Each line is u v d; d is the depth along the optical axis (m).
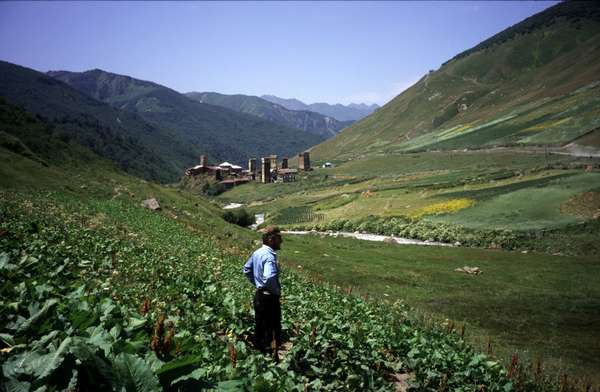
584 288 39.62
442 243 72.25
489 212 82.06
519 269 48.66
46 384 3.95
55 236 19.91
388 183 165.25
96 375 4.17
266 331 9.39
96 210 40.75
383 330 13.45
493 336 24.89
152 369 4.78
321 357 9.89
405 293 36.94
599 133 151.38
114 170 80.06
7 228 18.41
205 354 7.23
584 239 59.88
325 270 44.59
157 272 17.84
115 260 18.53
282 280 22.22
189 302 11.84
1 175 44.22
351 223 97.50
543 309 32.66
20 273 9.27
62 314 6.39
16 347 4.79
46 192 43.62
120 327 6.22
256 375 6.89
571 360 21.16
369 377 9.34
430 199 105.69
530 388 11.38
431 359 11.12
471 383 10.57
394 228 86.06
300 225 111.94
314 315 14.02
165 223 43.62
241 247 43.62
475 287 40.09
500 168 141.12
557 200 78.38
